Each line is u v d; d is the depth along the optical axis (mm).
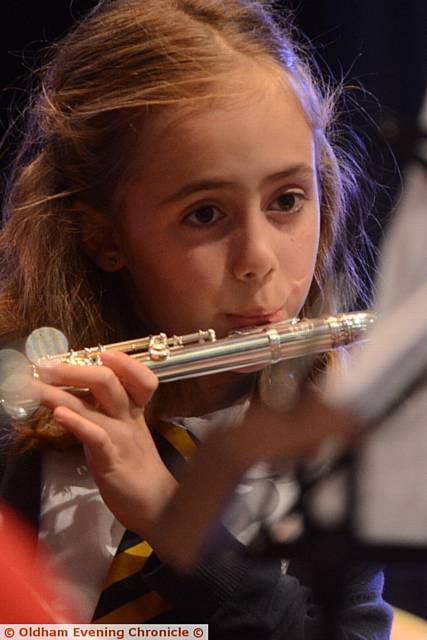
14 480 4801
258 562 4238
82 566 4539
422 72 8875
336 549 2811
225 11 4926
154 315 4738
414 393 2582
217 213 4500
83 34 5047
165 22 4805
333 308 5355
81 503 4664
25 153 5555
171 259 4555
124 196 4676
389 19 8930
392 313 2637
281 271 4535
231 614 4199
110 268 4961
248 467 2678
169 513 2828
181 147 4438
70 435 4781
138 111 4543
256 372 4887
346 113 7441
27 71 8648
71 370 4141
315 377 2926
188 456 4605
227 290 4512
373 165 5789
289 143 4508
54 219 5117
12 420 4785
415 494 2660
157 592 4223
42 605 4188
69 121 4906
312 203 4668
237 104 4430
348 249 5676
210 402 4930
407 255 2672
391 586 8984
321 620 3043
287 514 2873
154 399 4844
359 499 2695
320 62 8953
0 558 4219
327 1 9016
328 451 2652
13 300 5285
